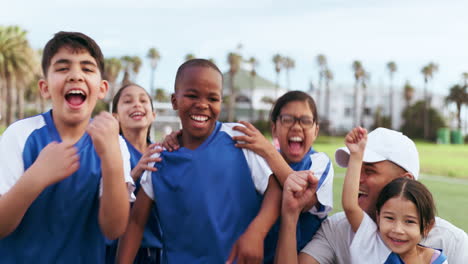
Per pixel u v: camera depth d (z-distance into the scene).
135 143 3.72
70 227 1.91
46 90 1.97
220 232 2.02
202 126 2.04
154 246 2.65
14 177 1.81
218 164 2.05
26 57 37.16
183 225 2.05
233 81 71.88
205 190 2.02
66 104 1.87
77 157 1.75
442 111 71.69
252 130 2.18
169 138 2.20
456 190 10.44
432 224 2.04
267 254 2.30
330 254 2.30
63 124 1.92
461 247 2.30
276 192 2.11
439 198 9.12
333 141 46.53
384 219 2.03
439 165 18.77
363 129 2.15
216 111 2.04
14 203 1.66
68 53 1.84
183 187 2.04
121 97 3.72
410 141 2.44
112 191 1.79
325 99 72.56
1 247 1.85
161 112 30.77
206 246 2.02
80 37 1.88
